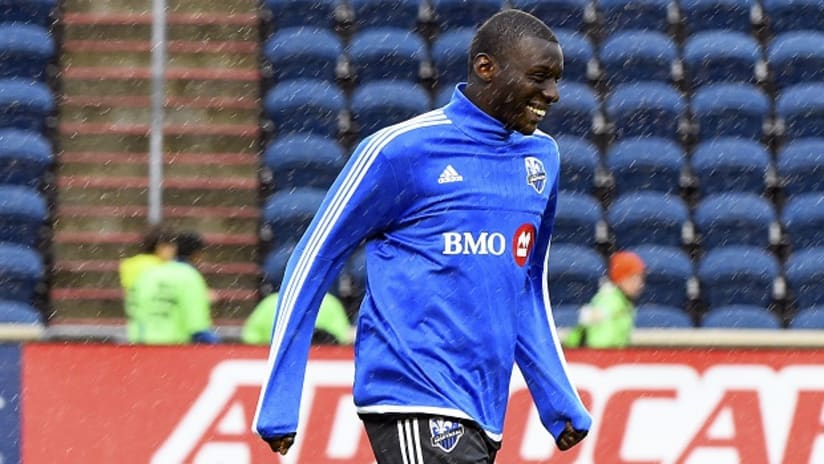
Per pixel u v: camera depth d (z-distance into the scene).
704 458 30.97
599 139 51.31
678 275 45.47
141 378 30.97
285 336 17.11
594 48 55.03
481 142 17.17
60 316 46.16
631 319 36.03
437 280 16.95
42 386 30.84
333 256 17.12
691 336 31.48
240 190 49.19
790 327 44.44
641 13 55.28
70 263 47.25
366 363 17.14
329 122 50.62
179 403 30.94
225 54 52.75
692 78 53.53
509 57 16.94
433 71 52.75
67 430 30.73
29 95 50.09
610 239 47.34
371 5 54.50
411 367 16.84
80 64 52.53
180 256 37.16
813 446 30.94
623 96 51.66
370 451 30.89
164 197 48.97
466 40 52.53
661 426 31.05
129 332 35.34
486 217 17.09
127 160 49.78
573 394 18.47
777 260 48.22
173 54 52.69
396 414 16.92
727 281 45.72
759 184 49.72
